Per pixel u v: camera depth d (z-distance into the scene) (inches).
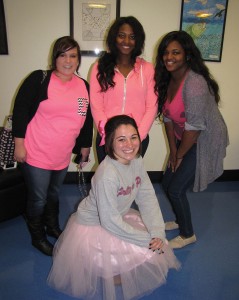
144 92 66.7
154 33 102.3
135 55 66.1
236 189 115.1
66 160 65.7
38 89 56.5
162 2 99.3
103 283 53.2
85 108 61.4
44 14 96.8
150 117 66.7
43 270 64.8
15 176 79.2
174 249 73.9
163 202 101.0
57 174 66.8
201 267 67.6
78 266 53.8
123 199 53.9
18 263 66.9
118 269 52.2
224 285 62.0
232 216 92.9
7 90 103.6
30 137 59.6
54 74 57.7
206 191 112.0
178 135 73.2
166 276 59.3
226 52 108.6
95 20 98.1
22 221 85.4
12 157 79.1
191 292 59.7
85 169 113.7
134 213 63.2
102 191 49.4
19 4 94.9
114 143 50.4
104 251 52.2
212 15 102.3
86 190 108.1
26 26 97.3
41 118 58.2
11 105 105.3
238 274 65.6
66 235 57.0
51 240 75.4
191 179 68.0
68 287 56.6
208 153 64.3
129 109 65.8
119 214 50.7
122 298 54.4
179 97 62.6
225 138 65.3
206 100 59.2
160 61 64.8
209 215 93.0
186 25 102.3
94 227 54.5
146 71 67.0
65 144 61.1
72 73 58.7
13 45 99.0
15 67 101.3
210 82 61.9
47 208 73.1
